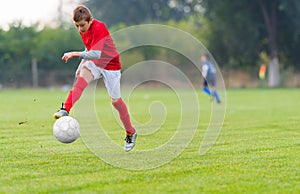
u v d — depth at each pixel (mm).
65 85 75312
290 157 14602
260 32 82812
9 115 29609
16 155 15195
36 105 37125
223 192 10539
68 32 78062
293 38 81875
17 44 74438
